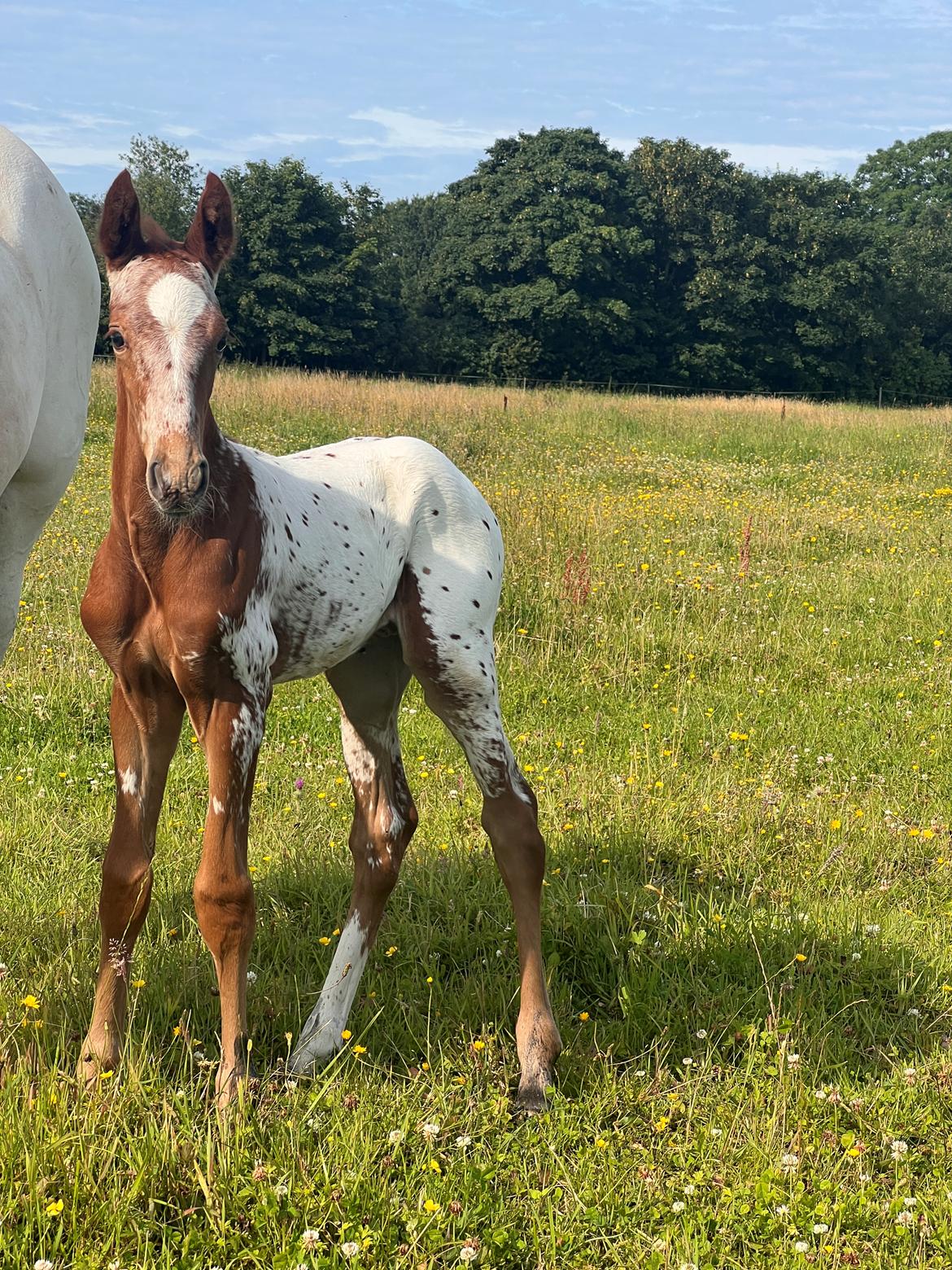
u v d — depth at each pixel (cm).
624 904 376
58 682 536
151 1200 230
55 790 440
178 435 251
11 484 346
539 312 4512
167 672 278
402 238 6406
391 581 325
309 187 4181
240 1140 248
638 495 1134
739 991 331
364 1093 276
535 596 710
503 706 563
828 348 4775
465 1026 310
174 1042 291
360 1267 221
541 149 4741
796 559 895
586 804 445
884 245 5216
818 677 631
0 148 327
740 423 1962
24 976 312
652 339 4775
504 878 319
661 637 666
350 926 322
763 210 4866
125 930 279
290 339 4122
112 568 276
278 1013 314
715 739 530
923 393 4922
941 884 406
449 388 2392
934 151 7031
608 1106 284
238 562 275
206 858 270
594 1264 233
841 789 481
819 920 371
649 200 4731
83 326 359
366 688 340
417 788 460
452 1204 238
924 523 1052
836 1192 251
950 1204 246
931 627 721
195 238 281
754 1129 269
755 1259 233
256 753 280
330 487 321
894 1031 319
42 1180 228
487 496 985
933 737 536
